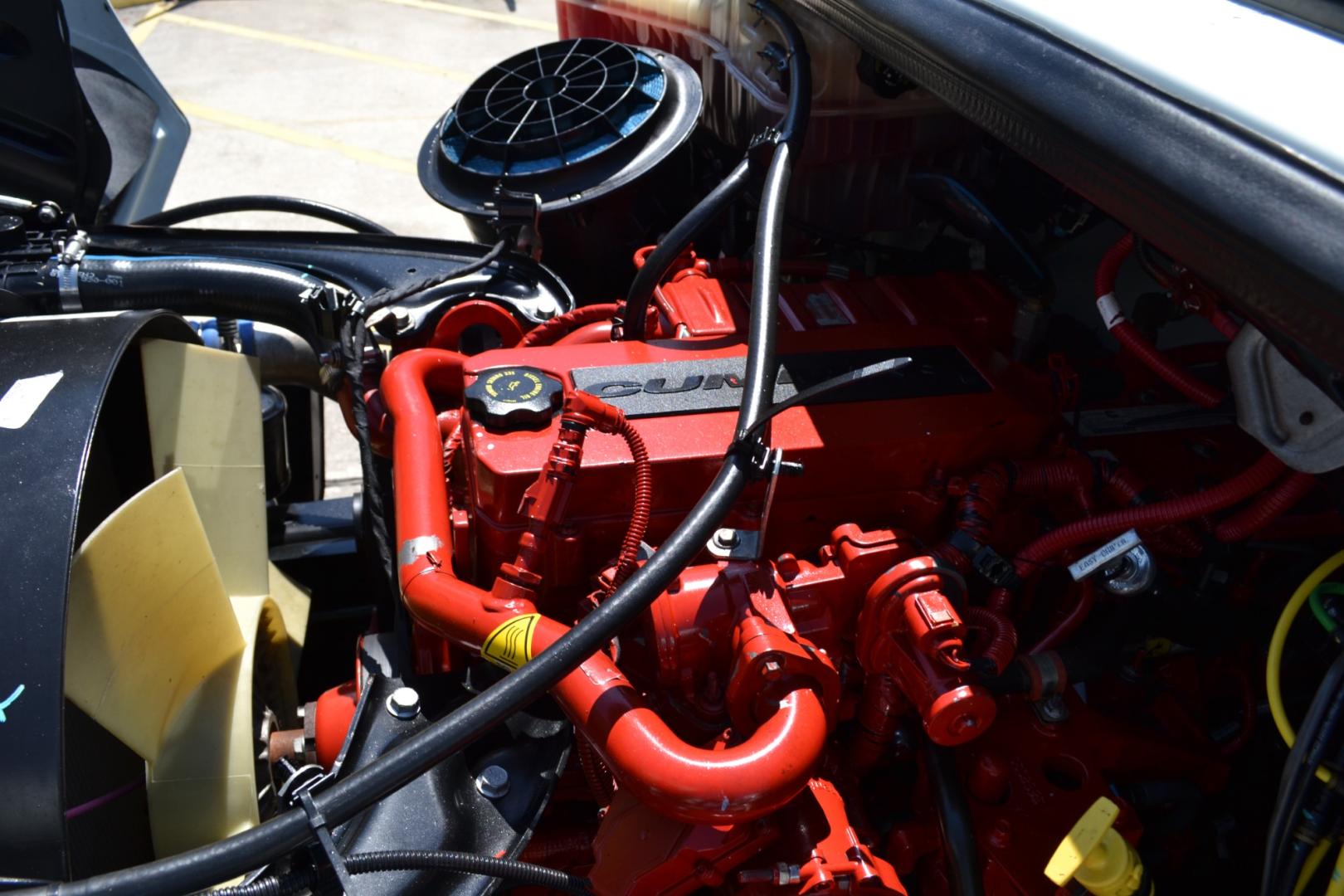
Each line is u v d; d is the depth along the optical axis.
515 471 1.33
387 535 1.52
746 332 1.62
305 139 5.16
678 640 1.27
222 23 6.60
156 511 1.28
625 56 2.02
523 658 1.21
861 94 1.78
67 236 1.84
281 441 2.08
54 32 1.97
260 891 1.03
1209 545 1.37
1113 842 1.20
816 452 1.37
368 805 1.04
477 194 1.91
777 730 1.15
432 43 6.32
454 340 1.85
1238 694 1.54
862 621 1.32
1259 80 0.91
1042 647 1.40
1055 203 1.71
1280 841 1.11
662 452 1.35
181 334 1.62
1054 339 1.85
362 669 1.45
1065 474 1.44
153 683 1.28
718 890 1.27
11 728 1.07
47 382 1.28
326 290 1.82
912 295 1.69
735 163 2.14
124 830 1.40
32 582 1.11
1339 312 0.73
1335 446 1.12
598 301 2.10
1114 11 1.07
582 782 1.49
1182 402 1.64
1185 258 0.91
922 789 1.42
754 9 1.81
